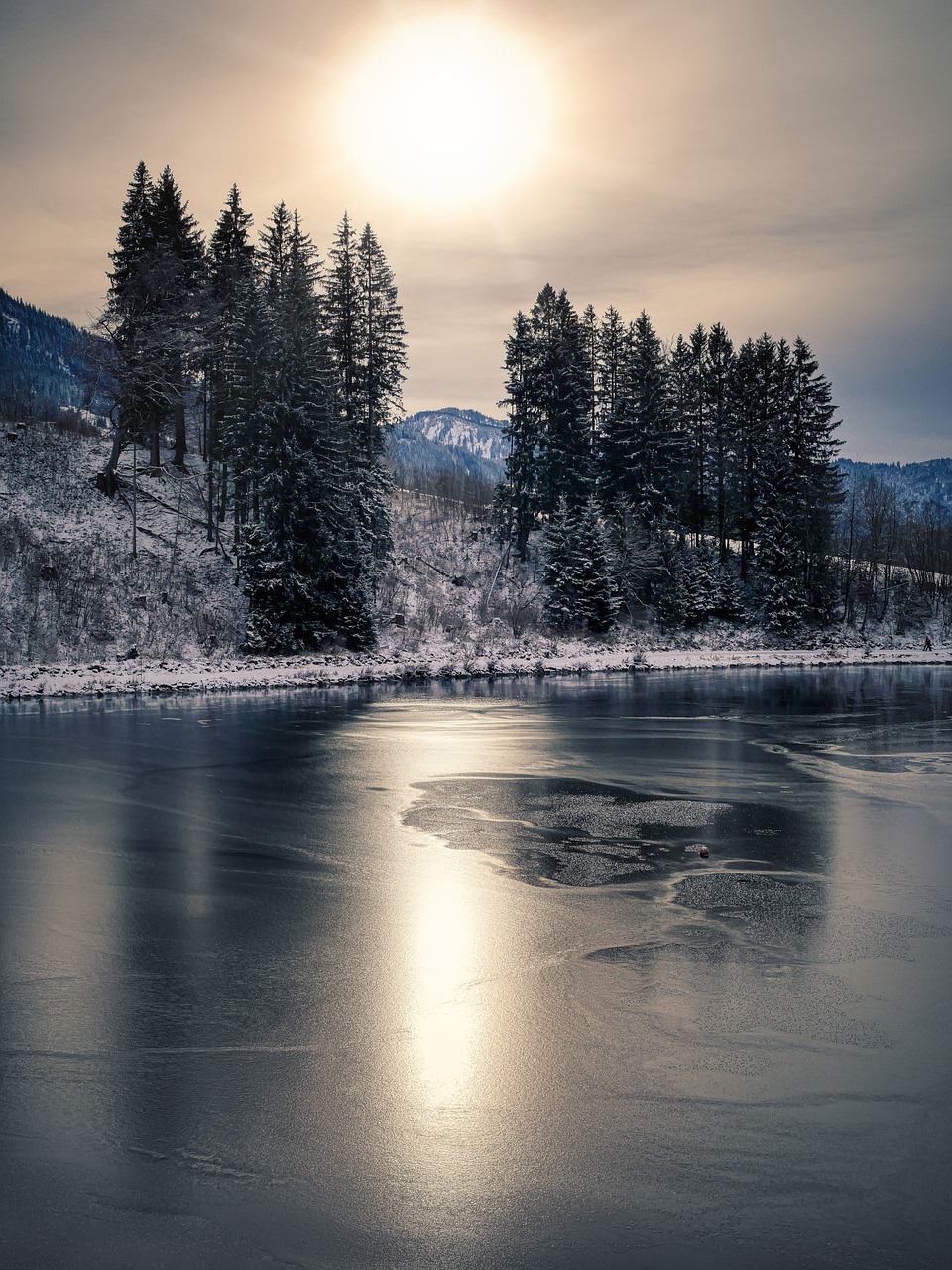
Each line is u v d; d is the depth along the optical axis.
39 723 33.69
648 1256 6.51
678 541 78.56
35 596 51.03
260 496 56.88
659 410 75.62
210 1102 8.46
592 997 10.71
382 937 12.68
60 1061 9.26
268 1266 6.43
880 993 10.85
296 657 54.25
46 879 15.34
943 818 19.94
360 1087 8.71
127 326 58.78
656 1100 8.48
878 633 84.44
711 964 11.73
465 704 40.84
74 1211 6.98
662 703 41.88
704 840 17.97
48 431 68.00
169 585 56.03
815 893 14.66
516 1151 7.71
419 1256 6.51
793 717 37.28
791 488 79.62
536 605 71.38
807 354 81.88
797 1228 6.79
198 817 19.84
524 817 19.91
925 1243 6.64
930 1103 8.44
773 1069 9.05
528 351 75.31
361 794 22.20
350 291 65.88
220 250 67.88
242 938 12.66
